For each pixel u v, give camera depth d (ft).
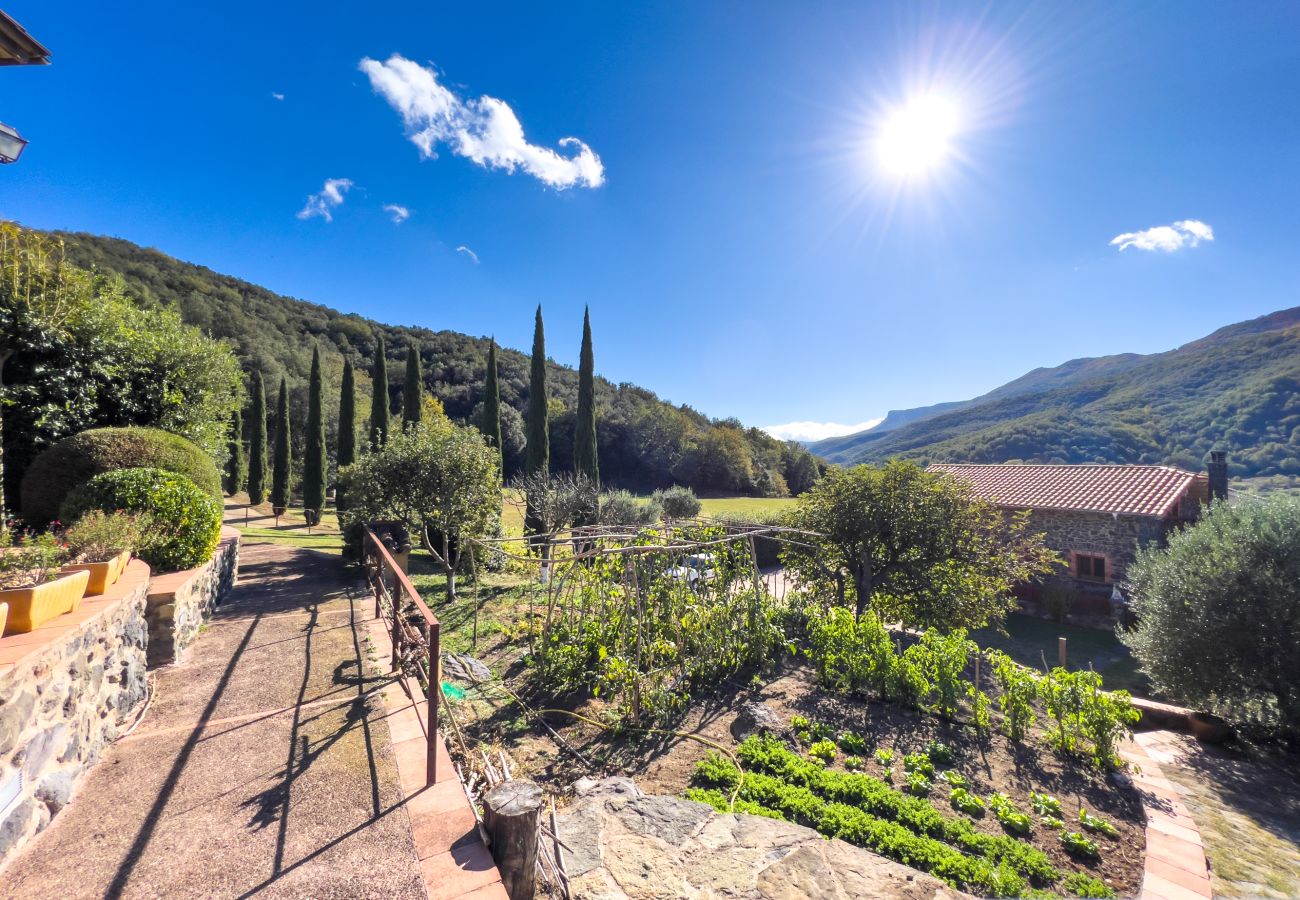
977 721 20.06
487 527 32.27
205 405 39.01
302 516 81.51
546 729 17.03
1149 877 13.00
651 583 24.43
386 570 27.89
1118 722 18.67
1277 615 25.62
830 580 34.91
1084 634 45.39
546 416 59.00
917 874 10.73
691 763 15.88
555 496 48.26
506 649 23.35
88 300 33.22
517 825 8.39
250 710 13.55
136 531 16.15
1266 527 27.25
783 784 14.53
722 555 28.04
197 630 19.33
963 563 32.99
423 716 13.38
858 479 35.01
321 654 17.60
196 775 10.60
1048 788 16.85
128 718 12.86
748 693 21.48
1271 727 26.73
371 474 29.81
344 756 11.43
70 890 7.57
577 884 9.59
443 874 8.04
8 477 28.91
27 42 14.92
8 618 9.35
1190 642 27.63
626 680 18.48
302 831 8.98
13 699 8.11
